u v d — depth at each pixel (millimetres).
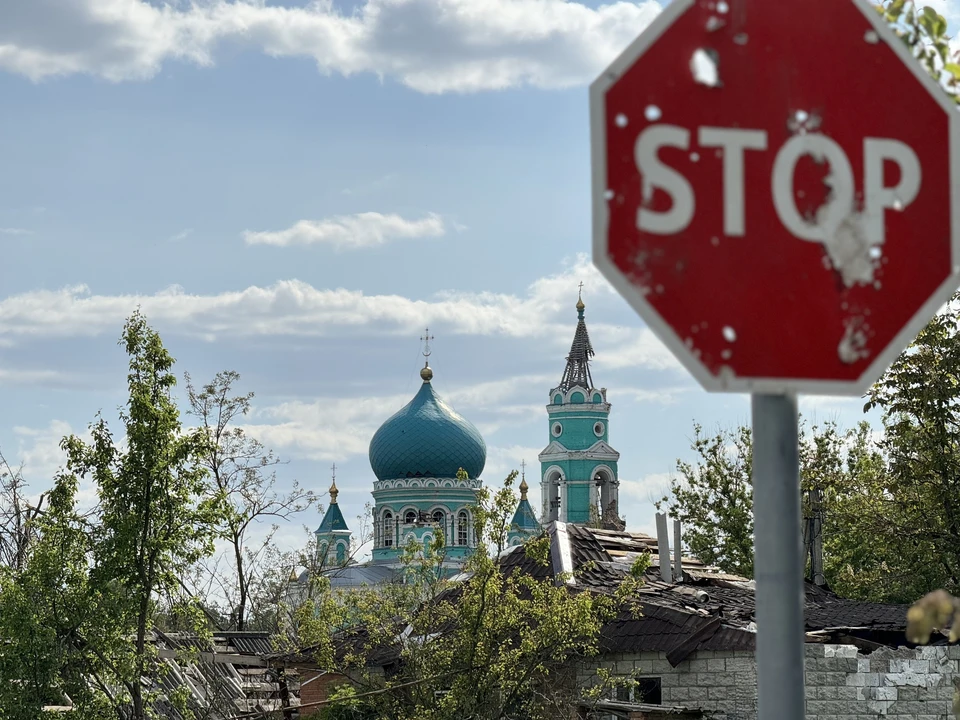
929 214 3551
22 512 28781
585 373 112812
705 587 28766
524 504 99375
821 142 3504
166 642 28141
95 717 21672
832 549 42219
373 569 93312
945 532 27250
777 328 3438
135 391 22562
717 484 52469
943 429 26062
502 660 21750
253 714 25688
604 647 23203
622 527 58094
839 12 3543
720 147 3467
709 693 22297
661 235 3426
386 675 25969
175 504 22688
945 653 21562
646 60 3467
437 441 100938
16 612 21266
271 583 44656
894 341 3494
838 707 21172
